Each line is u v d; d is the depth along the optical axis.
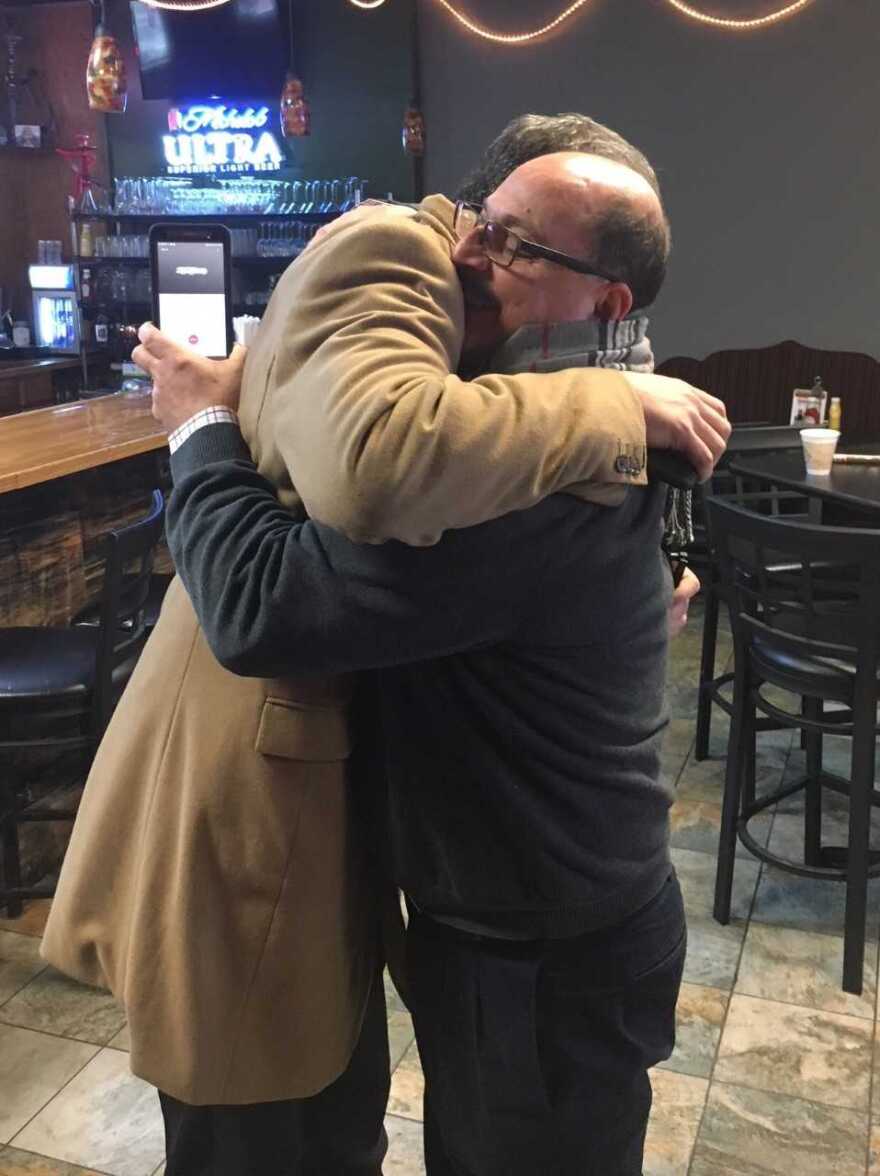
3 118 6.11
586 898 1.06
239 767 1.07
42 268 5.91
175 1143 1.29
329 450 0.82
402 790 1.08
